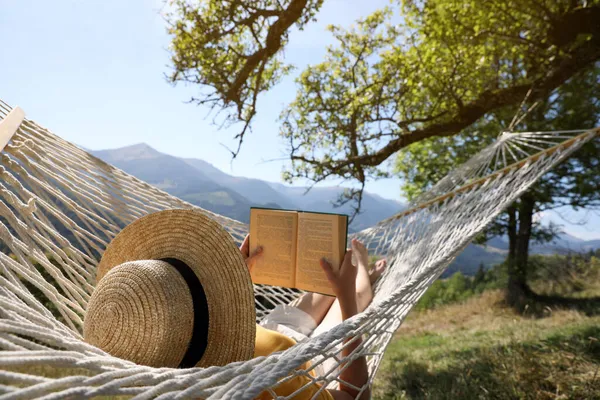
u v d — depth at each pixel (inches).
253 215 62.7
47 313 31.3
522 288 350.3
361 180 222.4
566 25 180.7
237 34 215.3
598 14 175.2
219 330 38.2
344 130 224.1
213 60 204.4
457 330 279.0
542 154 102.3
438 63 211.8
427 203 116.0
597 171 325.4
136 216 71.4
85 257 54.4
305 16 203.9
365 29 235.0
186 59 202.8
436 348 209.5
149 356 31.9
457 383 142.6
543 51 199.8
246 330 37.9
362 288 78.5
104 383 19.7
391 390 152.3
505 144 119.1
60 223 56.1
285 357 26.6
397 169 382.6
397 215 115.4
